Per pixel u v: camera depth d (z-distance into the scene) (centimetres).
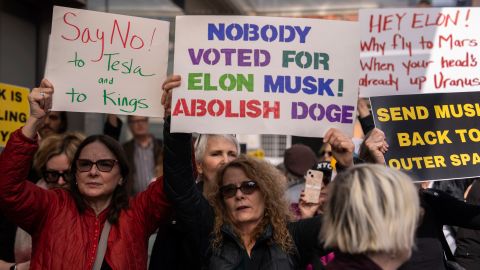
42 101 318
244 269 292
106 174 320
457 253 473
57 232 308
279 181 310
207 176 391
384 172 219
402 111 375
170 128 321
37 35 695
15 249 379
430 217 340
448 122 373
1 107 450
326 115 332
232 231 300
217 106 331
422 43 402
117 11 795
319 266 300
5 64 634
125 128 850
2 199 301
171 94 331
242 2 916
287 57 334
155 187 326
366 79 406
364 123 409
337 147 322
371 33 407
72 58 337
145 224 322
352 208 213
